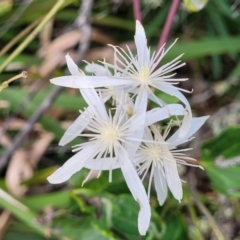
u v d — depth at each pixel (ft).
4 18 0.53
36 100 0.51
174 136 0.31
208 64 0.60
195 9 0.40
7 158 0.49
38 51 0.57
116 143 0.29
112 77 0.29
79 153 0.29
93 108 0.29
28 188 0.54
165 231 0.41
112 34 0.61
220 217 0.53
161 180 0.31
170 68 0.31
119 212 0.41
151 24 0.57
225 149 0.41
